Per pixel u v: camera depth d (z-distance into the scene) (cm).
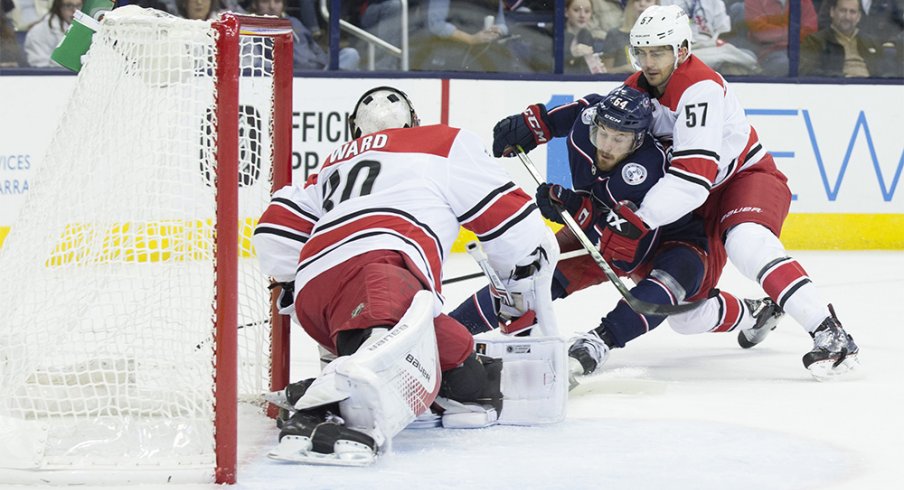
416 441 1092
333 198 1134
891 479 984
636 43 1394
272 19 1163
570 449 1066
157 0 2561
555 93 2677
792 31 2756
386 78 2612
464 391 1134
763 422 1188
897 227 2784
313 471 981
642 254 1473
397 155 1135
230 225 930
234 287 934
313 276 1101
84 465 949
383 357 994
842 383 1404
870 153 2759
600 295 2125
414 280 1070
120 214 1059
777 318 1611
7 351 1035
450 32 2688
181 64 1036
